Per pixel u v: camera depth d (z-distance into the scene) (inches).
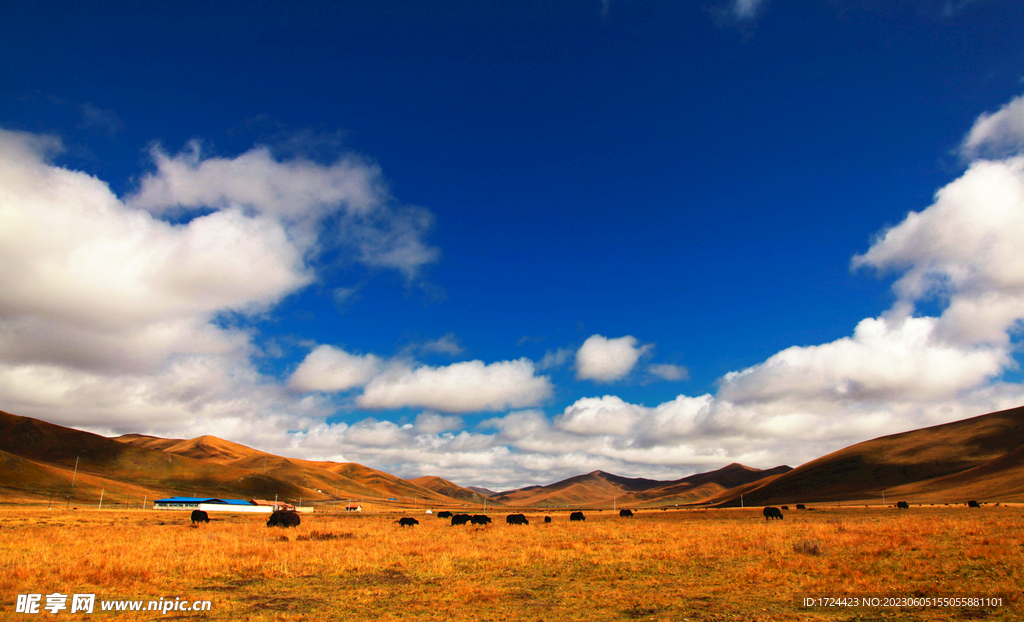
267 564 1040.8
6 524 2079.2
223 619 642.8
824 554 1086.4
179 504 5344.5
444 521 3540.8
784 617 621.0
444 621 633.0
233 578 904.9
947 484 7007.9
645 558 1141.1
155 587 809.5
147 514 4062.5
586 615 655.1
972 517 2504.9
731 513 4291.3
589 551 1283.2
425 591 812.0
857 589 749.3
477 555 1202.6
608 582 875.4
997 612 608.7
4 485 6156.5
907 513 3447.3
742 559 1085.8
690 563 1049.5
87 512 3870.6
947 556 990.4
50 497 6082.7
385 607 704.4
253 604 719.7
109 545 1273.4
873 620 598.2
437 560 1112.8
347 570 997.2
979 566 868.6
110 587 797.2
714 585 823.7
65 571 874.8
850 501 7377.0
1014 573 789.2
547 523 3053.6
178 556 1106.7
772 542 1307.8
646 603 711.1
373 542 1524.4
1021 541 1155.9
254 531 2016.5
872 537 1412.4
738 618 623.8
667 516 4207.7
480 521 2741.1
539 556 1200.2
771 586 797.9
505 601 737.0
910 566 901.8
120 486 7475.4
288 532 2003.0
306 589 824.9
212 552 1191.6
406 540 1625.2
